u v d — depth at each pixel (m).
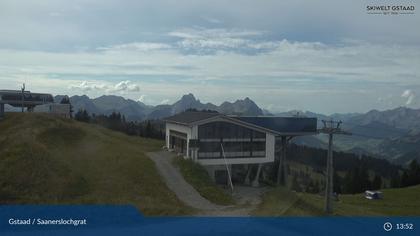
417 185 80.94
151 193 32.16
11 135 39.19
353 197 59.31
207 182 38.00
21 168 31.03
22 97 60.62
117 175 35.28
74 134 47.41
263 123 49.47
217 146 43.69
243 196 37.19
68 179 31.48
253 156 45.31
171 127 50.91
